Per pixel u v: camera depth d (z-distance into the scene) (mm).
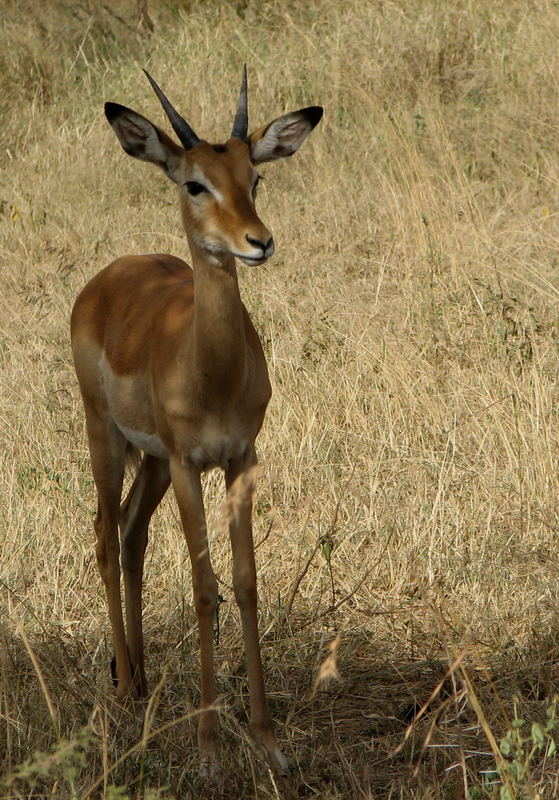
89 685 8094
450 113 18703
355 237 15523
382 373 11727
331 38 21359
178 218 16891
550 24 20578
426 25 20828
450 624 8531
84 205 17609
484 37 20781
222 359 7352
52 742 7254
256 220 7250
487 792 6254
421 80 19484
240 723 7809
